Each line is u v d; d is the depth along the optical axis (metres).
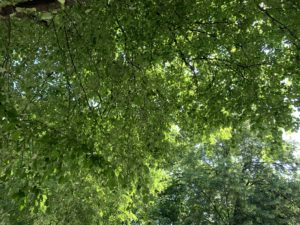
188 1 6.57
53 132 4.50
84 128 6.43
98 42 6.03
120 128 6.60
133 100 6.38
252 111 7.37
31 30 6.18
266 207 20.34
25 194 4.51
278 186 19.77
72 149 4.52
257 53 7.14
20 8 3.40
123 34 6.62
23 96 6.37
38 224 7.96
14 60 6.58
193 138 8.52
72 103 6.51
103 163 4.39
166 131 7.01
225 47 7.22
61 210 8.02
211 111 7.59
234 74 7.36
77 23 6.08
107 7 6.19
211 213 19.97
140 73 6.39
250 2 6.52
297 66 6.94
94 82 6.30
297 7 6.30
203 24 6.95
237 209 20.09
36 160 4.75
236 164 19.19
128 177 6.35
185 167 19.55
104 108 6.58
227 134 8.93
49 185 7.42
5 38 6.07
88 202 8.23
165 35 6.86
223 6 7.10
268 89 7.31
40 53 6.61
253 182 20.80
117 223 9.64
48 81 6.80
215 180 18.56
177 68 7.89
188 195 20.34
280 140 7.91
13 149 5.20
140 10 6.56
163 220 20.30
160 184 10.78
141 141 6.93
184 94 7.91
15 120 3.91
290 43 7.18
